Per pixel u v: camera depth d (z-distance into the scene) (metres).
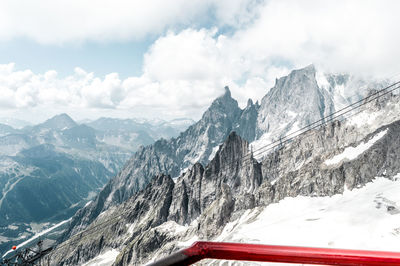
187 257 2.20
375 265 2.10
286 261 2.20
